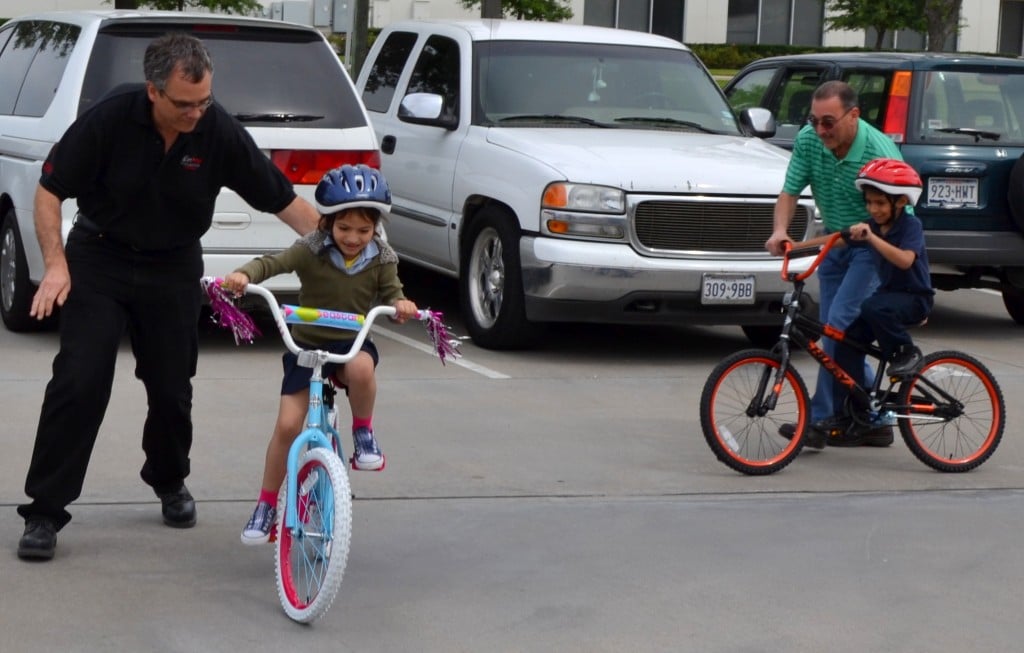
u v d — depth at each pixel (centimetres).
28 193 1105
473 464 836
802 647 585
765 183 1111
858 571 683
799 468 873
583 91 1264
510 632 589
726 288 1101
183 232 647
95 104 622
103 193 629
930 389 884
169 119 608
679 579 661
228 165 643
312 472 589
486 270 1185
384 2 4419
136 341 669
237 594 621
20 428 870
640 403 1013
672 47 1343
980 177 1256
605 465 850
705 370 1135
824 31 4700
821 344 905
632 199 1088
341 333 612
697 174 1102
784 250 880
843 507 789
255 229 1070
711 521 752
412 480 798
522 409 977
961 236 1256
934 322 1432
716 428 840
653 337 1273
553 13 3597
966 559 706
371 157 1099
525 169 1125
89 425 644
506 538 709
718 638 591
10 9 4072
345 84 1111
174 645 562
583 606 622
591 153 1123
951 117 1273
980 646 594
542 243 1101
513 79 1255
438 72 1312
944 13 3838
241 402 955
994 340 1330
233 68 1079
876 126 1281
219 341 1164
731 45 4738
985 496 827
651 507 772
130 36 1085
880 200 841
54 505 645
